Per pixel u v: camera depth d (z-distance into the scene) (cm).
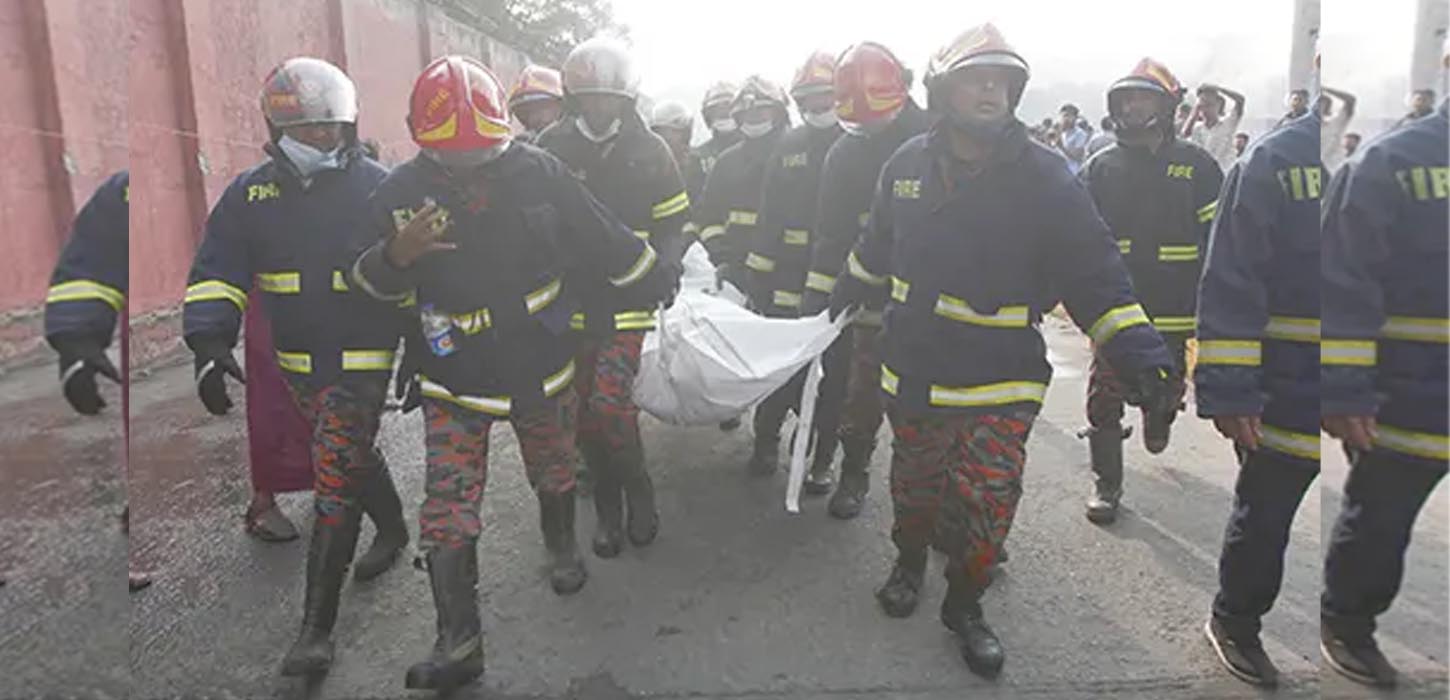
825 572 339
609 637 295
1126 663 279
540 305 269
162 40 673
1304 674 269
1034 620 305
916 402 270
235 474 436
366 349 277
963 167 263
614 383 330
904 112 353
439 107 243
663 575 337
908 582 309
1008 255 257
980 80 252
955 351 263
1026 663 279
